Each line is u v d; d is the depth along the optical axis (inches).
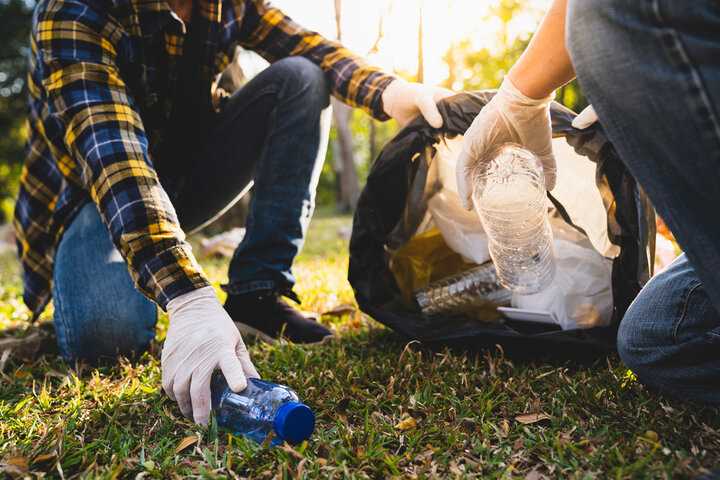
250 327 70.6
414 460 41.1
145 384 57.7
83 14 57.2
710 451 39.8
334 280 105.3
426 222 67.7
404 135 59.5
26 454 43.3
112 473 38.9
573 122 53.6
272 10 76.1
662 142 32.6
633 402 48.6
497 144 52.2
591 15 33.0
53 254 73.1
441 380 54.2
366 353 65.1
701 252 33.7
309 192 72.1
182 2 66.0
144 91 63.5
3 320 87.7
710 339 42.7
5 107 487.5
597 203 58.6
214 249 164.4
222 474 39.4
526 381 53.3
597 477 37.2
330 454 41.4
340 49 73.9
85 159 53.1
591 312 59.3
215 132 75.2
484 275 64.4
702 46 30.1
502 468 39.4
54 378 62.5
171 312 47.7
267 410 42.6
